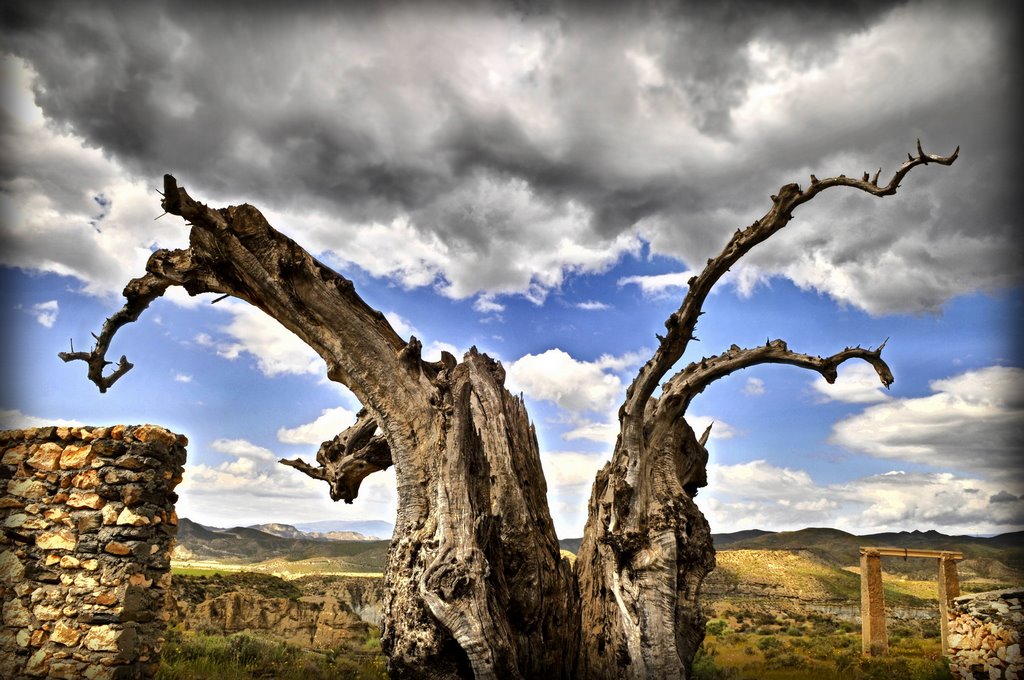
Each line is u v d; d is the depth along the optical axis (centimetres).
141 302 1332
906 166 948
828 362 1087
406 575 1034
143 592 1075
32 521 1087
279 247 1192
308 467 1563
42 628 1043
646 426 1140
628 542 1041
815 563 6994
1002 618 1642
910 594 6216
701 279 1062
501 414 1219
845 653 2784
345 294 1198
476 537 974
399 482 1116
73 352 1344
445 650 960
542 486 1234
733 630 4153
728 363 1141
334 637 2777
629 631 1004
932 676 1877
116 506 1082
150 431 1122
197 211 1137
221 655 1650
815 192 1021
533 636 1070
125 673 1027
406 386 1155
